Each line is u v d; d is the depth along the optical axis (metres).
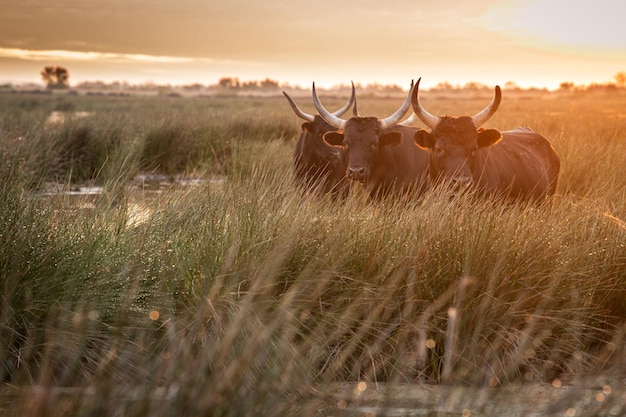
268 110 41.72
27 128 17.56
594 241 6.29
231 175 12.09
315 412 4.46
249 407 4.01
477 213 6.23
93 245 5.68
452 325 5.02
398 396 4.82
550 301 5.65
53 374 4.83
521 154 9.84
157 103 67.75
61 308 5.02
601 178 10.82
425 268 5.71
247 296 5.10
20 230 5.56
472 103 74.69
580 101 97.62
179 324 5.02
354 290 5.53
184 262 5.75
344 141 9.65
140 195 8.60
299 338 5.21
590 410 4.55
